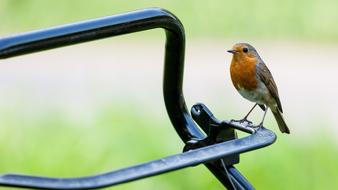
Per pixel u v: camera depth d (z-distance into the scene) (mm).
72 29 4285
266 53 21516
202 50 21422
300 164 12172
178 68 5090
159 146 12148
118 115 12945
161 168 3998
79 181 3742
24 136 12352
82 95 16281
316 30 22984
